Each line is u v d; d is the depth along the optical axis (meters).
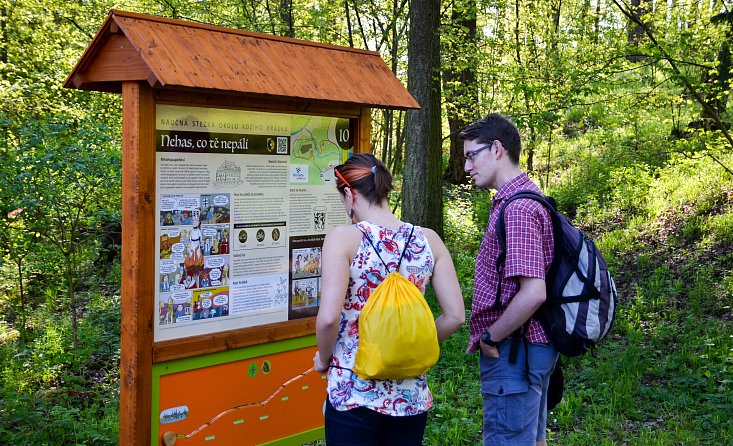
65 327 8.02
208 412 3.43
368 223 2.55
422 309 2.41
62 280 9.56
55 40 12.38
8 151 7.00
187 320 3.34
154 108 3.12
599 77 8.34
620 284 8.66
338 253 2.46
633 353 6.16
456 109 13.86
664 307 7.56
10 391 5.60
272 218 3.67
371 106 3.79
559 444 4.62
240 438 3.58
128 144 3.10
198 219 3.36
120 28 2.98
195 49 3.14
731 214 9.36
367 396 2.41
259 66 3.35
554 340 2.91
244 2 10.85
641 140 13.84
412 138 9.36
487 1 11.82
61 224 7.34
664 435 4.56
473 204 14.27
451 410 5.04
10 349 7.21
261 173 3.61
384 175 2.63
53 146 6.86
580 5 13.68
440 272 2.65
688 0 10.14
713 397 5.18
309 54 3.70
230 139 3.46
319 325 2.40
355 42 12.14
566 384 5.81
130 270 3.12
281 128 3.68
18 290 9.65
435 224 10.27
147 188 3.11
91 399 5.85
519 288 2.88
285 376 3.76
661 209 10.65
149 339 3.16
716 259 8.55
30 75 10.21
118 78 3.09
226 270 3.49
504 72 12.14
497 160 3.02
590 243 2.99
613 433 4.77
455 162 16.36
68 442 4.75
